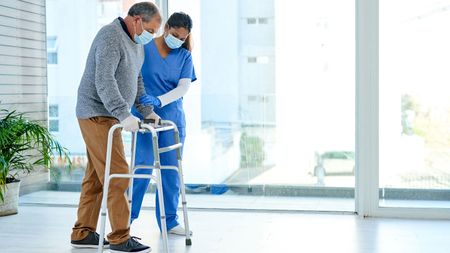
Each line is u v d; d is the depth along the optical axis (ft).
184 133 13.12
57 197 17.29
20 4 16.87
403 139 15.05
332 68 15.61
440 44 14.76
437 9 14.74
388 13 14.85
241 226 14.14
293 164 16.01
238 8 15.98
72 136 17.29
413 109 14.96
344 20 15.44
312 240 12.79
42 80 17.24
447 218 14.80
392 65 14.93
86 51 16.99
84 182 12.07
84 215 12.07
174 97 12.66
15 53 16.84
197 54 16.25
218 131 16.33
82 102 11.32
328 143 15.79
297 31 15.70
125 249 11.21
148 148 12.67
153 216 15.35
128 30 11.11
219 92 16.24
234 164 16.31
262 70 15.97
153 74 12.76
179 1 16.26
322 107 15.74
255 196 16.25
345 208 15.81
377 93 14.71
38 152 17.17
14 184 15.62
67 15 17.03
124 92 11.21
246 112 16.15
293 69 15.79
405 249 12.06
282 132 15.99
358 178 15.17
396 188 15.16
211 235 13.25
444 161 14.96
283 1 15.71
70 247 12.28
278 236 13.15
